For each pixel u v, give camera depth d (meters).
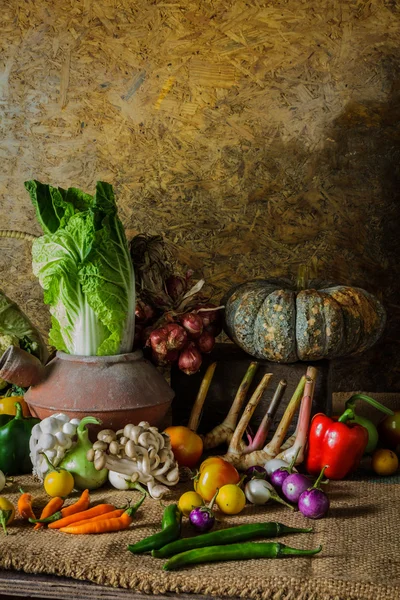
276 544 1.74
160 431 2.51
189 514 1.92
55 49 2.84
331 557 1.73
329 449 2.18
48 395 2.21
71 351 2.27
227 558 1.71
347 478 2.26
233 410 2.38
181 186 2.87
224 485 2.03
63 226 2.19
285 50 2.75
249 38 2.76
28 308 2.99
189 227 2.89
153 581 1.63
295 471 2.11
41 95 2.87
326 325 2.27
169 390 2.33
